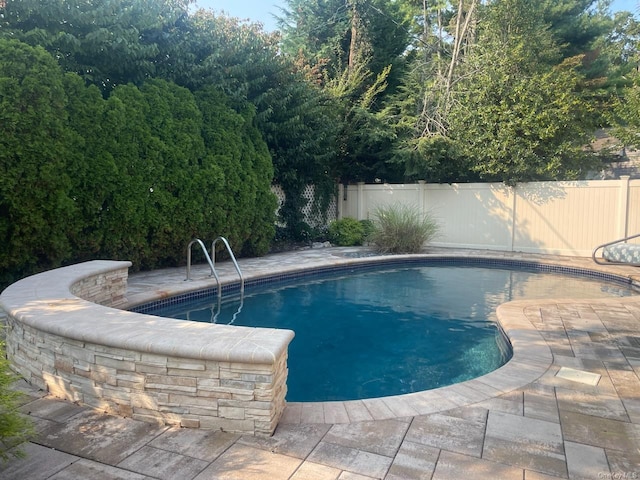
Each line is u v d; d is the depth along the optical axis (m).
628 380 3.45
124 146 7.61
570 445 2.50
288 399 3.81
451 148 12.37
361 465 2.30
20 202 6.06
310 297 7.55
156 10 8.62
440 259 10.95
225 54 10.11
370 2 15.80
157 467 2.28
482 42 12.84
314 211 13.87
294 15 18.83
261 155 10.58
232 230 9.78
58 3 7.17
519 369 3.66
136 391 2.75
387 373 4.40
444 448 2.46
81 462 2.32
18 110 5.94
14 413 2.21
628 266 9.41
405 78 15.69
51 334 3.03
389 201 13.99
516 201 11.91
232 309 6.73
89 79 7.93
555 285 8.44
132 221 7.70
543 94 11.33
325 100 13.03
